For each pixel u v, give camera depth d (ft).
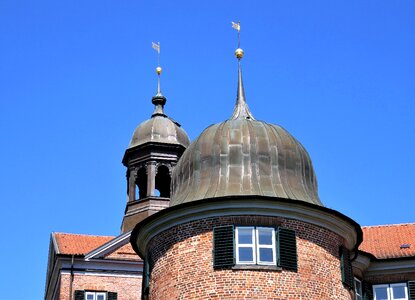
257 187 116.47
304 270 113.39
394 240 154.71
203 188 118.11
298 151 122.93
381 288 145.38
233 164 119.03
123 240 182.91
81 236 191.52
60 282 177.27
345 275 118.93
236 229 113.39
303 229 115.65
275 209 114.21
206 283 111.65
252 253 112.37
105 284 178.60
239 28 137.69
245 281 110.73
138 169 199.41
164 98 211.41
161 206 192.44
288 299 110.83
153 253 120.16
